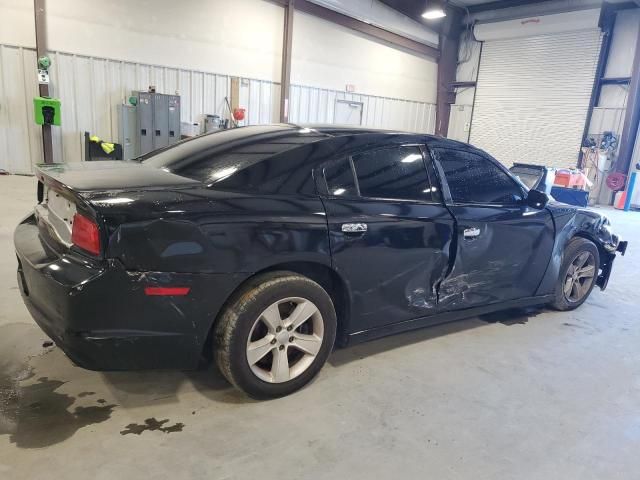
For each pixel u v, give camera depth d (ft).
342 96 43.16
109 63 30.35
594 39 40.09
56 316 6.42
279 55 37.73
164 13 31.58
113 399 7.55
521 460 6.79
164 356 6.86
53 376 8.07
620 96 39.60
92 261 6.31
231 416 7.31
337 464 6.41
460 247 9.63
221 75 35.06
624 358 10.49
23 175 29.07
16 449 6.24
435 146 9.77
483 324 11.91
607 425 7.84
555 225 11.61
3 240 15.48
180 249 6.54
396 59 46.32
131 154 31.50
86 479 5.80
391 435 7.13
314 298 7.84
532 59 44.42
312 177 7.93
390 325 9.16
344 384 8.49
